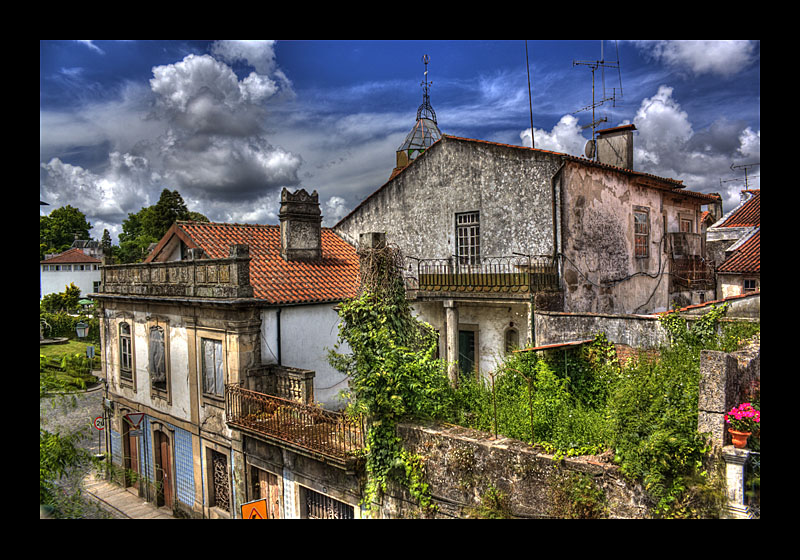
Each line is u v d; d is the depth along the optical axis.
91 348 20.38
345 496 10.14
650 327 11.10
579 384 11.03
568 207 14.20
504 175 15.20
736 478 5.89
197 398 14.37
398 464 8.87
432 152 17.08
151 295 16.03
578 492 6.91
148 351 16.45
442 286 15.37
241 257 12.85
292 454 11.34
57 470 8.63
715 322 10.34
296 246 16.27
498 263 15.37
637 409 6.87
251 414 12.21
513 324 14.81
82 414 18.72
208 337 13.85
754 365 7.05
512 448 7.70
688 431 6.36
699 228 21.47
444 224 16.77
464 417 9.30
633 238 16.94
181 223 15.68
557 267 14.09
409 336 10.06
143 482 16.61
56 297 38.28
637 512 6.50
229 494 13.36
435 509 8.51
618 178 16.19
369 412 9.29
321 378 14.63
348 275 16.55
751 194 24.97
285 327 13.86
